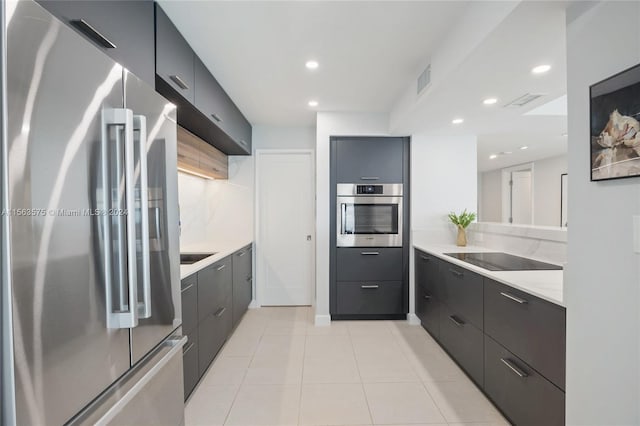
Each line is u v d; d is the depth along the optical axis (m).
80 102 0.86
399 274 3.47
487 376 1.95
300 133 3.93
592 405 1.15
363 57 2.12
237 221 3.92
